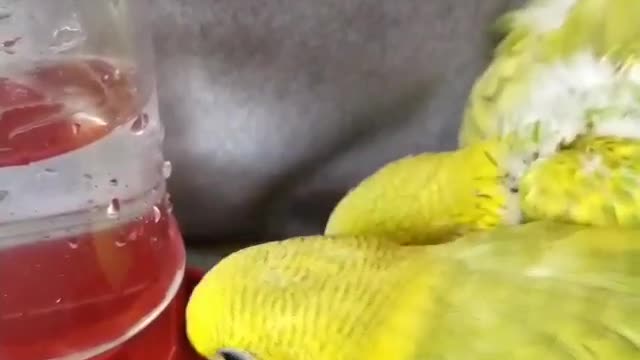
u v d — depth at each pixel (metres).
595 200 0.18
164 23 0.25
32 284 0.20
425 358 0.15
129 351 0.20
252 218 0.27
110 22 0.22
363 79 0.26
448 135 0.27
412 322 0.16
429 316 0.16
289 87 0.26
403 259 0.17
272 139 0.26
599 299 0.16
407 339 0.16
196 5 0.25
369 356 0.16
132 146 0.21
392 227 0.20
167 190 0.26
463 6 0.25
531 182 0.19
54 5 0.22
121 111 0.21
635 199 0.18
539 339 0.15
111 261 0.20
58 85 0.21
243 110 0.26
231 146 0.26
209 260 0.26
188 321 0.18
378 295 0.16
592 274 0.16
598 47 0.20
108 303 0.20
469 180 0.20
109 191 0.21
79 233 0.20
